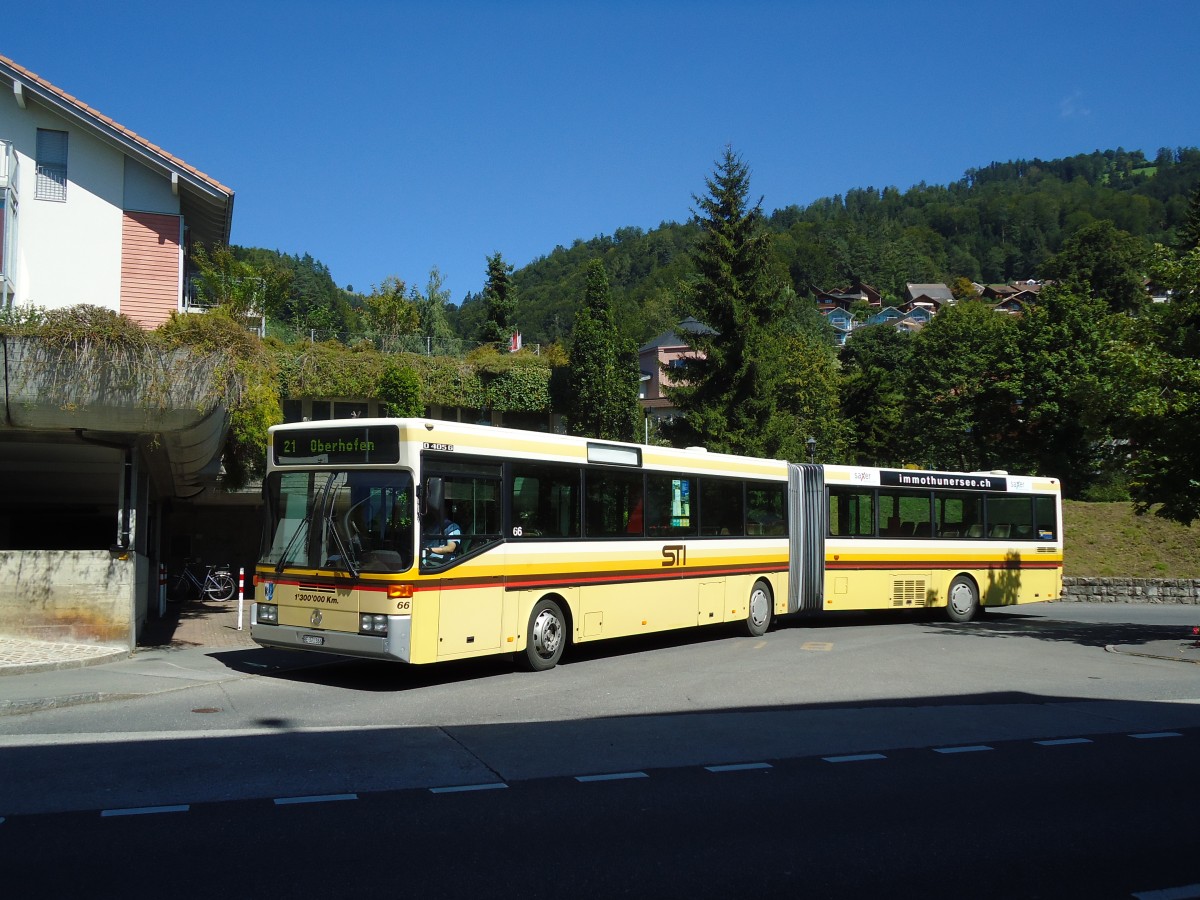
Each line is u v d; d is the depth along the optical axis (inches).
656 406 2866.6
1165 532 1401.3
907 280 7032.5
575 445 568.4
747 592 709.9
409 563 455.8
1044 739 386.6
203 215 958.4
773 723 408.2
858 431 2517.2
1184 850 250.4
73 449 674.2
